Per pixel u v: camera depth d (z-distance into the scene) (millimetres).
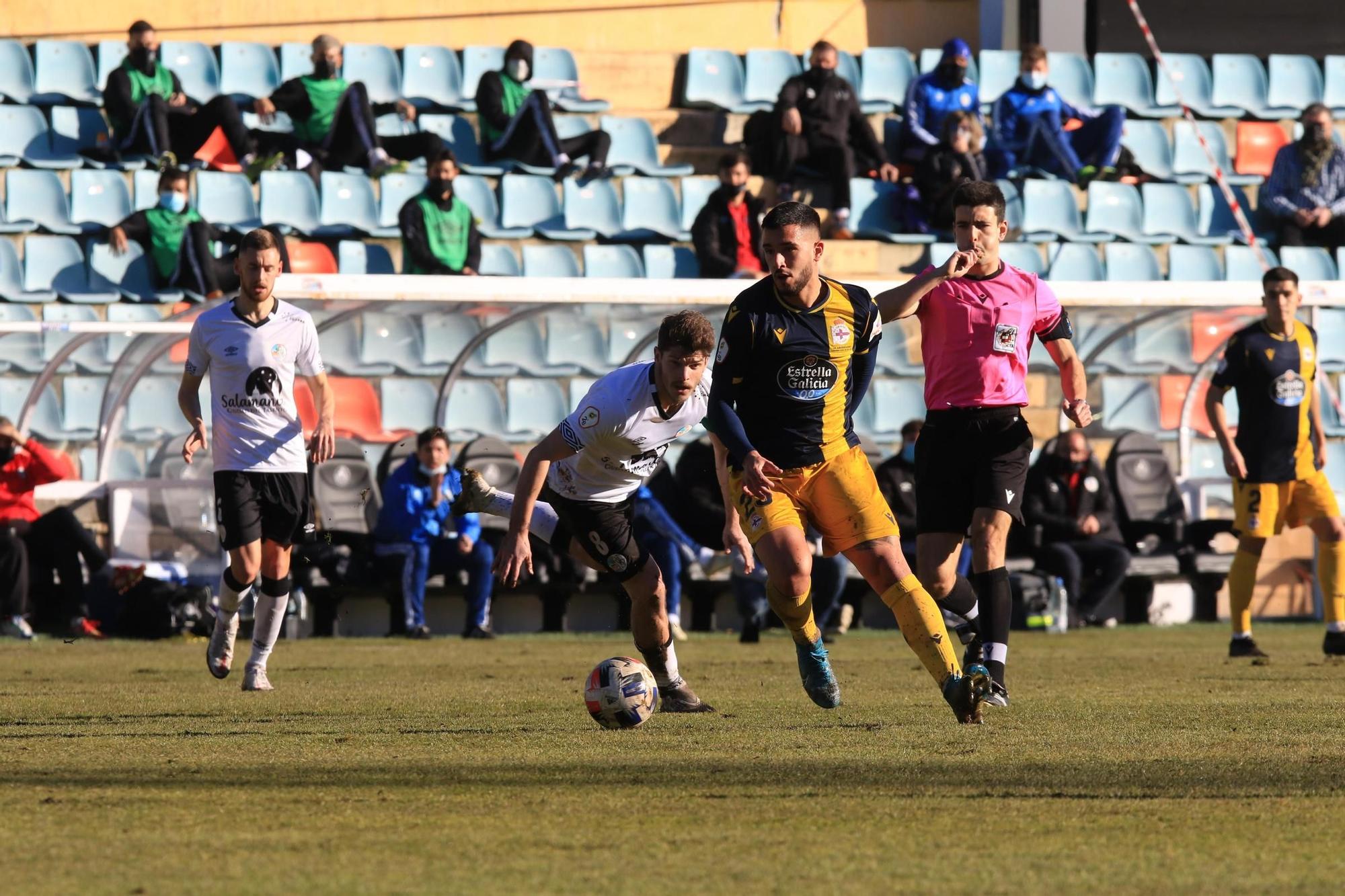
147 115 57031
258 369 26609
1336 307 55656
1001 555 22953
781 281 19359
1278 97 70938
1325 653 35000
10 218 56188
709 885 11086
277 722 21625
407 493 44531
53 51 60938
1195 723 21141
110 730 20656
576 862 11867
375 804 14484
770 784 15625
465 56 65625
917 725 20875
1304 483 34750
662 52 67625
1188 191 65812
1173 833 13055
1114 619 49125
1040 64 64688
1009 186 64250
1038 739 19281
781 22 70375
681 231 62344
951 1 71625
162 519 45781
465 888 10953
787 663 33625
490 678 29828
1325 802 14602
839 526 20234
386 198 59562
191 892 10812
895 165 66312
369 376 48688
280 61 63938
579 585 46344
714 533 44625
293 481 26938
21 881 11133
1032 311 23094
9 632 42125
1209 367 52406
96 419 47281
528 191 61031
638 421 20375
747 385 19766
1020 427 22984
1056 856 12117
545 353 50219
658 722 21297
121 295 54312
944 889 10984
